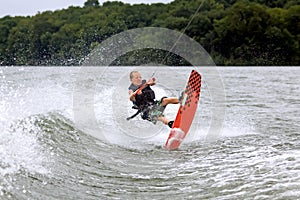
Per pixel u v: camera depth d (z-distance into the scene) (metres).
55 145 11.30
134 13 82.25
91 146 11.85
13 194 7.45
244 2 94.12
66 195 7.76
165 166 10.09
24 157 9.70
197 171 9.47
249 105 21.47
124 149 11.93
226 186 8.17
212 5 92.50
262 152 11.15
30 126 12.73
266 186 7.96
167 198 7.71
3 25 69.50
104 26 74.25
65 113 15.80
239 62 84.94
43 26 70.12
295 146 11.86
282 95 27.03
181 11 87.81
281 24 88.25
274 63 84.94
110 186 8.46
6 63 67.81
